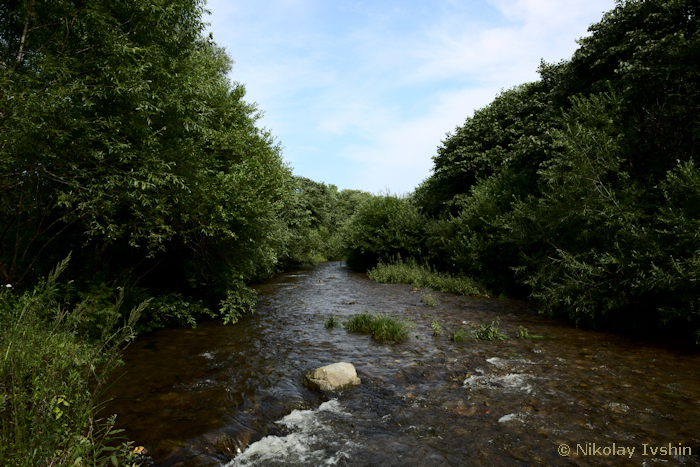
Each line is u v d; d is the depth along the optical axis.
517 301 11.25
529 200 10.10
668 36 8.62
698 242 5.72
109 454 2.88
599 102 8.58
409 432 3.53
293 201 23.98
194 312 9.02
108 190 6.04
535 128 15.05
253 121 12.07
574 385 4.59
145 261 8.60
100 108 6.15
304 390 4.58
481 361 5.61
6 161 4.94
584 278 7.45
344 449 3.23
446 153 19.12
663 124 8.04
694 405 3.97
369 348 6.36
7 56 5.70
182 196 6.96
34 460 2.04
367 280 18.03
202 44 9.30
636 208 7.04
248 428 3.58
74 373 2.62
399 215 21.23
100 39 5.93
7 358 2.40
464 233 14.41
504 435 3.41
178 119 7.21
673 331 7.15
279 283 16.78
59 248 7.07
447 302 11.09
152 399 4.15
